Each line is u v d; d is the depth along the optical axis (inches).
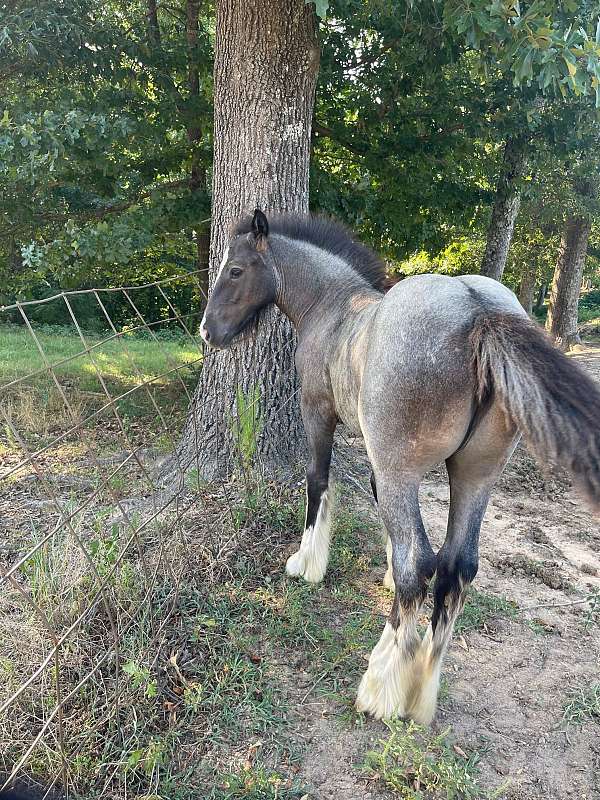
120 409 287.4
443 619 96.7
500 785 88.5
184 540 135.6
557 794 87.7
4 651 101.4
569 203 446.0
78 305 663.1
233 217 173.9
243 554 140.0
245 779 86.7
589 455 69.9
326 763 91.4
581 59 135.6
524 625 125.7
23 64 254.5
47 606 104.8
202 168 290.5
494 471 93.3
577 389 72.9
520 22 130.0
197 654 109.5
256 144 168.4
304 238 132.0
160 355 460.1
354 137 275.3
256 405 169.6
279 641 115.7
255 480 165.8
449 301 85.3
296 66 167.0
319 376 122.0
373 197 277.7
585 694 106.7
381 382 87.1
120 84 279.6
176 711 97.3
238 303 130.6
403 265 574.6
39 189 262.5
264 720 97.7
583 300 1086.4
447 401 82.9
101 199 294.0
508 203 327.6
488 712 102.8
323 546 133.8
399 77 260.5
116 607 107.3
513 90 258.7
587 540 164.7
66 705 93.6
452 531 97.3
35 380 343.3
